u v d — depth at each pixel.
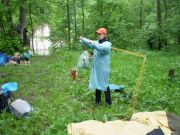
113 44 29.47
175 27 31.28
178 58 24.25
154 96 11.36
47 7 31.09
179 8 31.47
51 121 8.64
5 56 18.58
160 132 7.41
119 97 10.96
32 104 10.24
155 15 36.88
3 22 23.88
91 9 30.33
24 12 26.16
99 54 9.80
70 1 31.05
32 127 8.33
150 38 33.84
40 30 43.69
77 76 14.46
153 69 17.80
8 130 8.13
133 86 13.01
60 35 30.91
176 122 8.16
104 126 7.68
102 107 9.98
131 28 34.75
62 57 21.42
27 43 26.59
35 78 14.23
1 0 24.16
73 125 7.89
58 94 11.34
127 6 34.75
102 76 9.89
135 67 18.05
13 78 13.93
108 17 29.52
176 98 11.49
